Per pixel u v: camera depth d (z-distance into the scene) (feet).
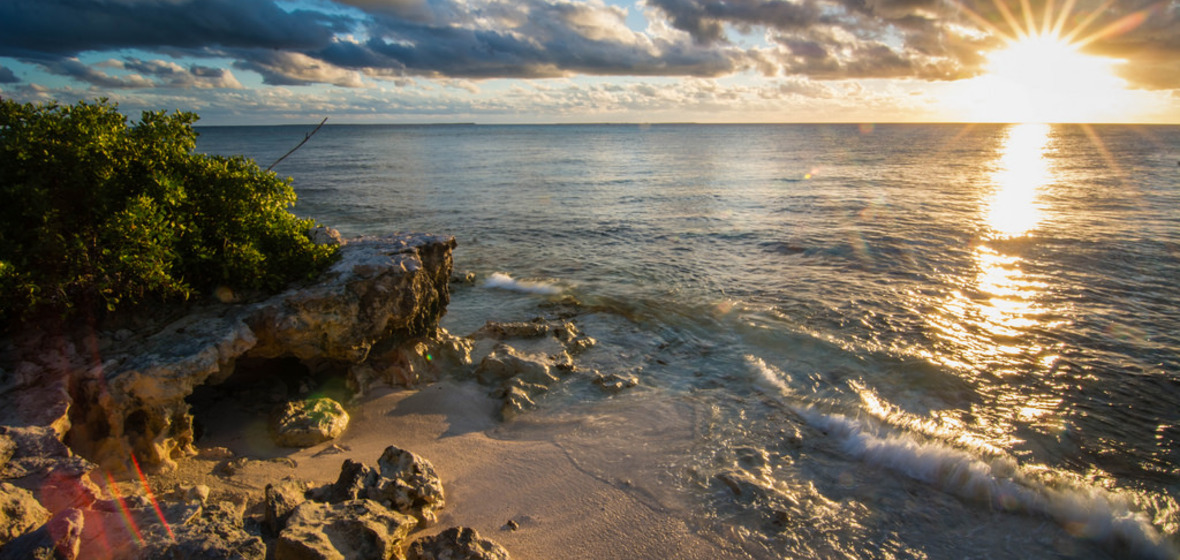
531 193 114.21
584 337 40.63
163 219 24.66
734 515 22.36
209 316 26.71
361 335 30.22
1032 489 23.63
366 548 16.97
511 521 21.67
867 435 27.58
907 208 87.56
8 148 22.52
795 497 23.50
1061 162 176.45
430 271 35.22
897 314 43.37
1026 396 31.50
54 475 17.06
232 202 28.71
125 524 15.74
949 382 33.06
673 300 48.49
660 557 20.08
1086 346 37.29
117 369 22.39
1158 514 22.44
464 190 119.96
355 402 31.19
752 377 34.63
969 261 56.70
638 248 67.15
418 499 21.53
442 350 36.14
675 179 137.28
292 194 32.32
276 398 30.37
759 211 88.63
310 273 29.94
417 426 29.22
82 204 24.13
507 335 40.78
